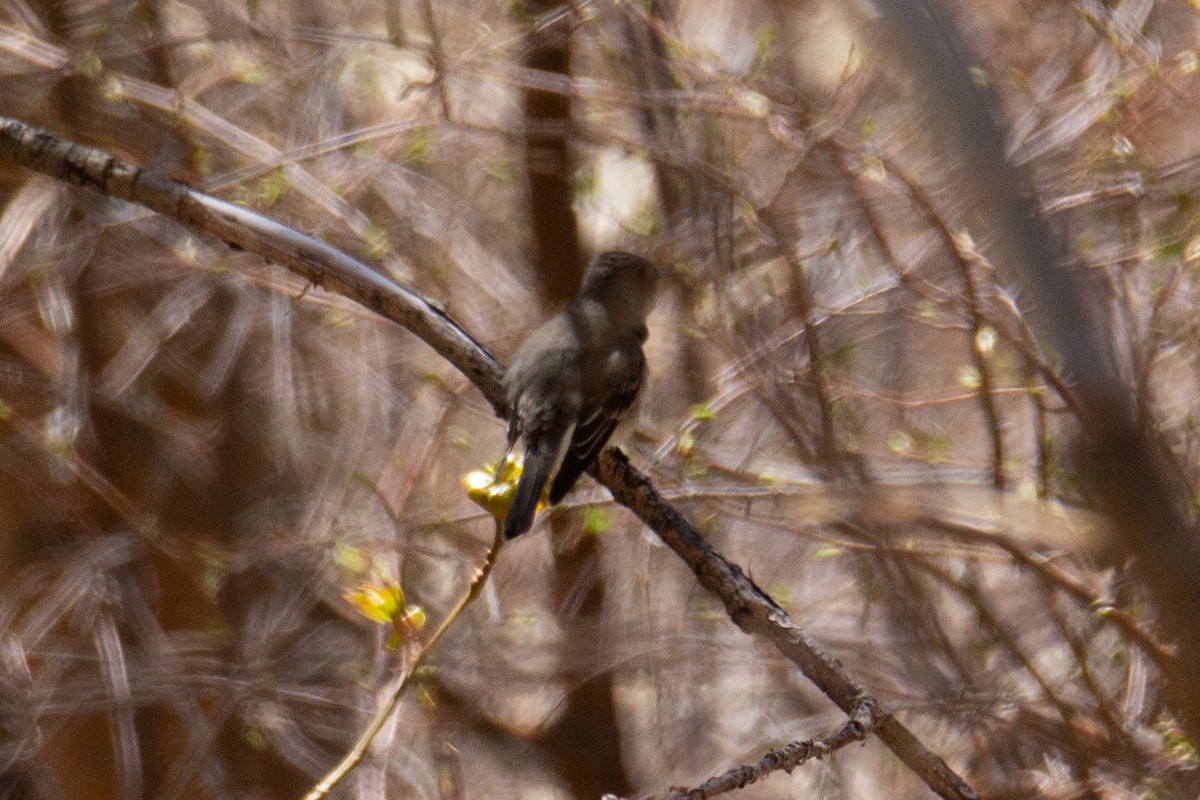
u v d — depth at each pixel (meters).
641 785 13.78
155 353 13.52
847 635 12.71
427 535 13.19
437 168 14.20
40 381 13.21
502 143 14.00
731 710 13.80
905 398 12.69
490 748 13.94
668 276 12.80
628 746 14.34
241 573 13.28
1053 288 4.23
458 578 13.95
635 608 13.71
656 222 13.32
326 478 13.32
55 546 13.05
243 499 13.52
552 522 13.52
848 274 12.75
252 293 13.63
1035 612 12.35
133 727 12.74
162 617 13.17
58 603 12.82
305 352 13.92
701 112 12.95
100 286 13.34
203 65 13.70
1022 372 11.38
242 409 13.66
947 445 11.84
